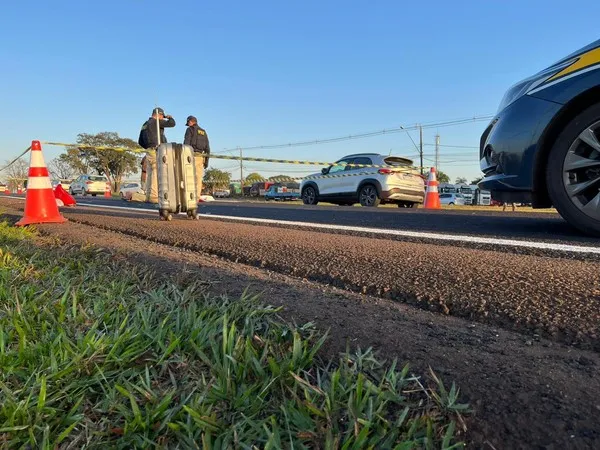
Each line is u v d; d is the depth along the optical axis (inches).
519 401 36.2
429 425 32.6
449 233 142.4
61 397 37.5
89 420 34.9
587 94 117.0
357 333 50.8
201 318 52.2
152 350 45.8
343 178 488.7
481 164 153.6
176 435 33.3
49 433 33.0
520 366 42.3
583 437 31.7
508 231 145.8
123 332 48.6
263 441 32.1
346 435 32.3
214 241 124.0
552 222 174.4
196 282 72.7
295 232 146.6
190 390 38.6
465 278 73.9
